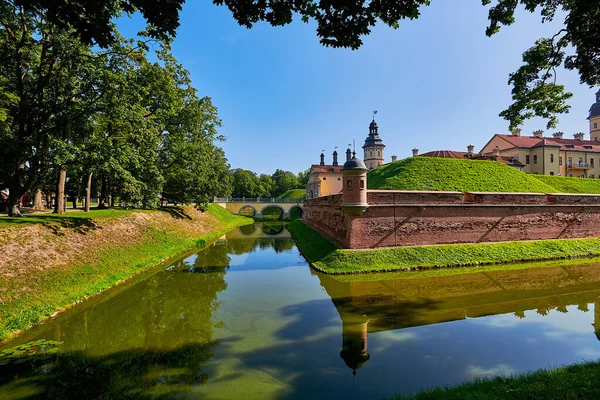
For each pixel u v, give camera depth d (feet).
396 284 47.80
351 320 34.37
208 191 116.26
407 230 63.26
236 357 26.61
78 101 52.85
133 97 56.08
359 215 61.05
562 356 26.35
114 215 71.72
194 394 21.43
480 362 25.36
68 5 19.51
